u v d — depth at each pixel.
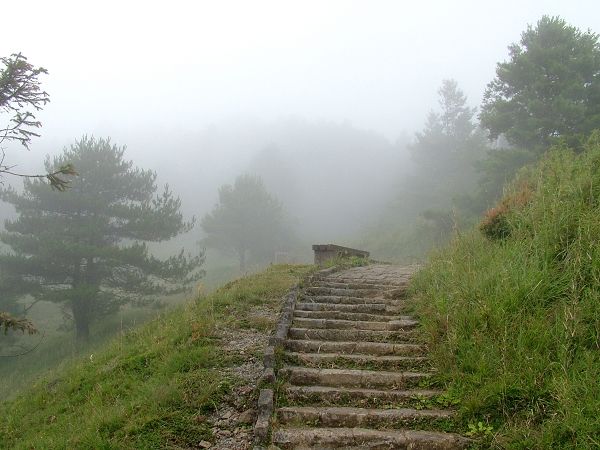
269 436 4.36
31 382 8.97
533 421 4.04
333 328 6.85
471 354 4.98
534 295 5.23
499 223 7.66
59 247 18.58
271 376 5.20
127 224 21.23
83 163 20.38
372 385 5.24
